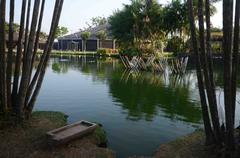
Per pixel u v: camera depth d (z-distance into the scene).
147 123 8.00
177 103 10.62
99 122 8.03
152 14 31.44
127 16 33.44
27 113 6.62
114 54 42.09
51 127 6.40
